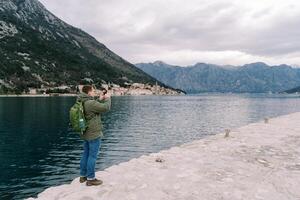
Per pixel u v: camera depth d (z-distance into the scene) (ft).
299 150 41.11
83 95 26.61
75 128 26.03
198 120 284.00
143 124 241.96
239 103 638.53
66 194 25.11
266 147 42.98
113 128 214.69
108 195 24.71
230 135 53.31
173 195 24.77
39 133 183.11
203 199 24.11
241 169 32.19
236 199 24.29
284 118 81.15
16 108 346.74
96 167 107.76
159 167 32.55
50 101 486.38
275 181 28.55
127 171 31.07
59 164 112.16
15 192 82.69
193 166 33.06
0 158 121.49
